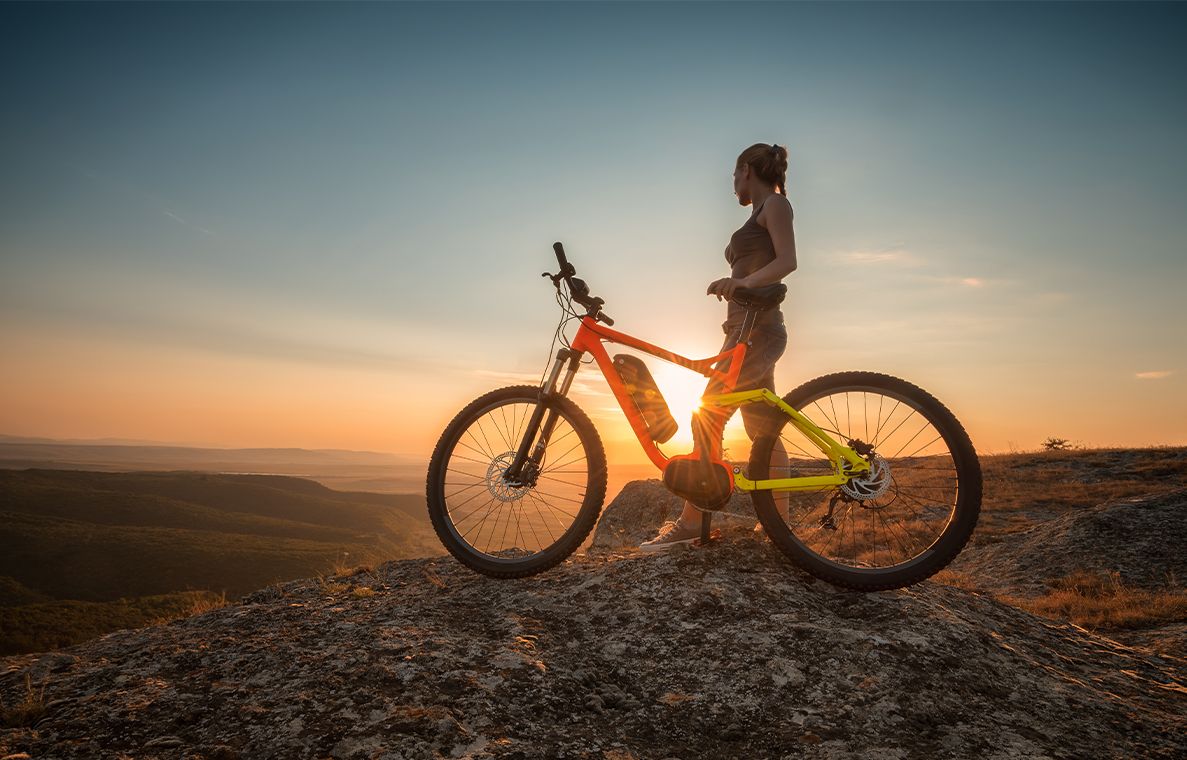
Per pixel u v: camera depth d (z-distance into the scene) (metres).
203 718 2.14
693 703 2.37
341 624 2.89
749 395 3.03
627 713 2.33
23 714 2.20
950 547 2.78
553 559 3.16
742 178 3.58
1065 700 2.49
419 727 2.03
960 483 2.79
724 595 2.95
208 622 3.19
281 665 2.46
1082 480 17.81
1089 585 8.57
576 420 3.25
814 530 3.18
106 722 2.12
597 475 3.18
